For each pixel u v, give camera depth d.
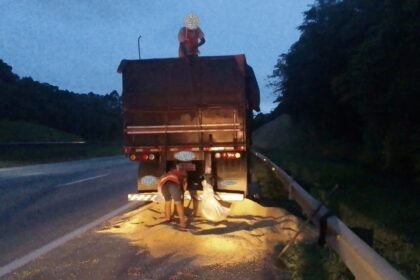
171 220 10.20
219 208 10.20
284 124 55.47
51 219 11.13
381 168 24.34
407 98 17.61
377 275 4.88
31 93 60.97
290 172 22.03
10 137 44.81
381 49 17.08
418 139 18.52
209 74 11.73
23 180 19.41
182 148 11.87
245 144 11.72
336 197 15.87
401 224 12.34
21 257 7.82
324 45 37.03
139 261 7.40
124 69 11.91
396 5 16.30
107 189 16.75
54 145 36.34
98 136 67.38
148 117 11.94
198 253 7.77
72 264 7.31
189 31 12.51
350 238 6.17
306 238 8.62
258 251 7.90
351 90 22.00
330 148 40.16
